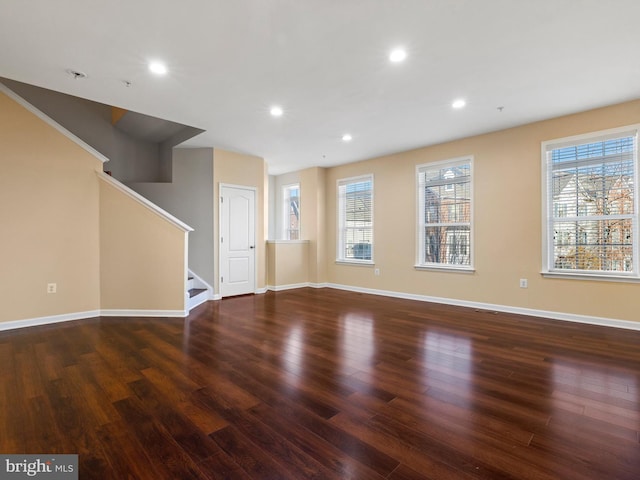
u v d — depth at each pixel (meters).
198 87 3.17
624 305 3.66
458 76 2.98
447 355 2.94
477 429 1.82
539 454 1.61
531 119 4.07
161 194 5.51
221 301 5.34
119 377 2.47
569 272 3.97
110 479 1.44
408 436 1.76
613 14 2.14
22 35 2.33
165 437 1.74
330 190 6.79
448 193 5.07
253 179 5.97
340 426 1.85
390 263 5.77
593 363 2.74
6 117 3.64
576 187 3.95
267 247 6.42
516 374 2.54
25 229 3.75
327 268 6.84
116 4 2.02
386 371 2.60
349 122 4.15
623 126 3.59
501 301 4.52
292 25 2.25
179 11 2.09
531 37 2.39
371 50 2.56
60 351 3.01
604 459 1.57
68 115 5.12
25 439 1.72
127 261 4.29
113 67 2.79
